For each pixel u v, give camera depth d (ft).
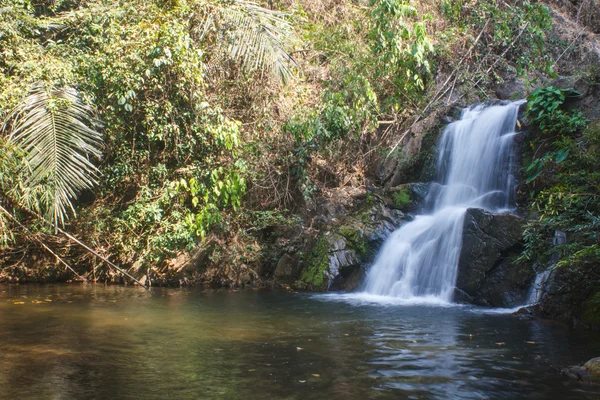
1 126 28.04
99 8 37.47
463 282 29.55
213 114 36.45
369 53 38.47
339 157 44.29
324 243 36.17
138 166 40.45
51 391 14.16
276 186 42.22
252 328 22.61
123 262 39.83
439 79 45.68
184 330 22.18
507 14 43.39
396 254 33.42
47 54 35.53
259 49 30.45
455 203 36.63
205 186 35.99
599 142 28.68
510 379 15.52
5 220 35.60
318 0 44.70
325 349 18.88
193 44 35.86
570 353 18.40
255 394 14.08
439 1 45.32
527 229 27.20
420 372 16.15
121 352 18.40
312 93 42.24
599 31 49.37
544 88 34.37
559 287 24.98
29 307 28.07
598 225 23.32
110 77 34.76
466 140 38.06
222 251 38.65
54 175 22.57
